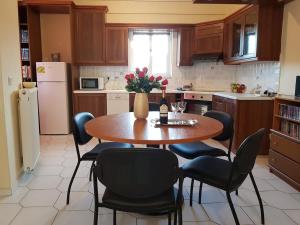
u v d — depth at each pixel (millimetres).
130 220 2023
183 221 2010
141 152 1270
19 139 2709
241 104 3555
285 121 2883
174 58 5441
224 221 2020
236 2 3297
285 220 2035
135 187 1369
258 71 4230
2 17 2311
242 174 1737
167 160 1303
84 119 2439
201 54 4988
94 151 2307
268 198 2381
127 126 2037
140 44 5457
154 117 2459
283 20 3482
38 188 2547
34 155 2887
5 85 2352
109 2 5207
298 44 3189
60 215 2082
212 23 4793
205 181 1787
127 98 4898
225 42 4672
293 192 2506
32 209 2164
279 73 3596
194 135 1762
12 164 2451
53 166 3139
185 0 5254
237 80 5121
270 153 2996
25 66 4699
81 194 2432
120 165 1317
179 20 5320
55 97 4750
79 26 4930
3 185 2391
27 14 4555
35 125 2980
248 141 1579
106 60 5074
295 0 3229
